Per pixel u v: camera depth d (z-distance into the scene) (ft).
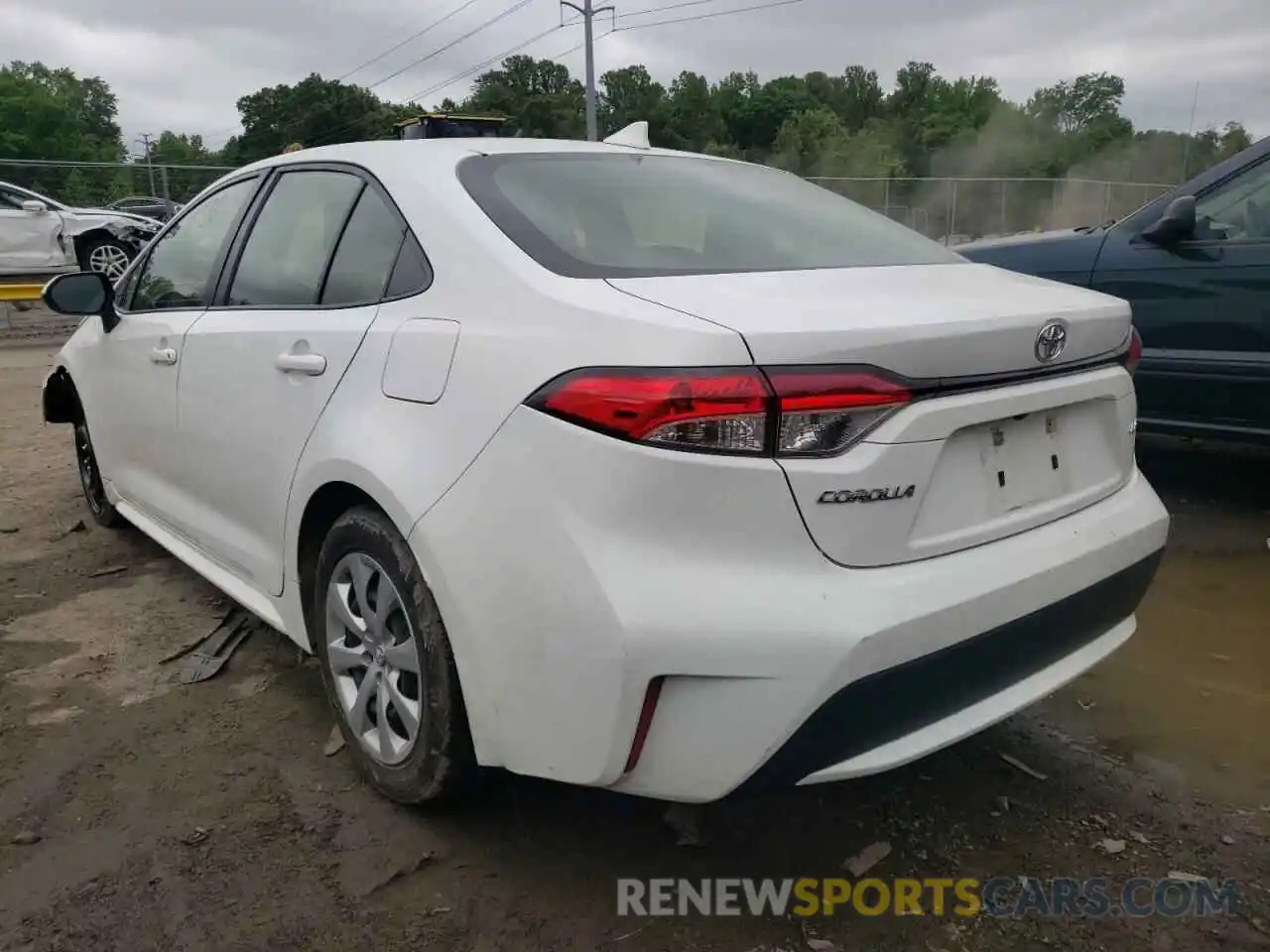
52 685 10.45
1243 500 15.92
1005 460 7.09
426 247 7.91
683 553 5.99
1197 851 7.77
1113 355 7.93
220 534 10.50
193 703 10.08
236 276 10.45
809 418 6.00
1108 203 81.10
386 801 8.36
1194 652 11.02
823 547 6.11
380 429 7.59
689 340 5.98
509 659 6.59
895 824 8.13
